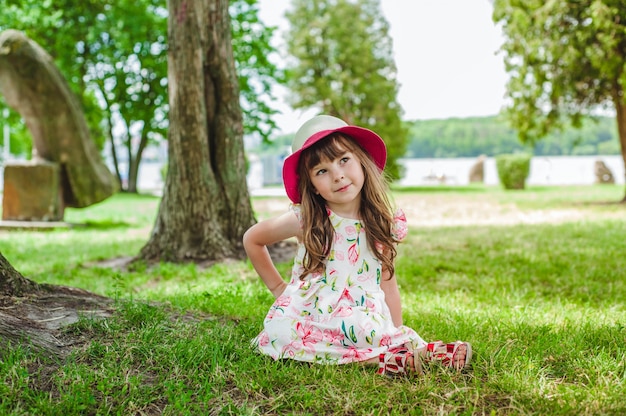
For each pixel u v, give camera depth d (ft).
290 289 9.06
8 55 33.32
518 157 79.77
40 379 7.32
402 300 14.53
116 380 7.47
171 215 21.50
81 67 77.36
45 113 34.94
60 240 29.63
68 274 19.72
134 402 6.97
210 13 21.29
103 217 45.06
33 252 25.18
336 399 7.19
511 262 20.80
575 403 6.95
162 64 78.95
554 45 45.06
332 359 8.28
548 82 48.73
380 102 96.63
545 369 8.25
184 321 10.23
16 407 6.57
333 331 8.48
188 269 19.57
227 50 21.80
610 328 10.42
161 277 18.90
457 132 199.00
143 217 44.93
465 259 21.39
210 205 21.42
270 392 7.36
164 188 21.90
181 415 6.73
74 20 67.00
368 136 8.99
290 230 9.10
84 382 7.22
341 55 96.48
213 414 6.86
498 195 66.80
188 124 21.03
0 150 131.54
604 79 49.03
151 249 21.74
